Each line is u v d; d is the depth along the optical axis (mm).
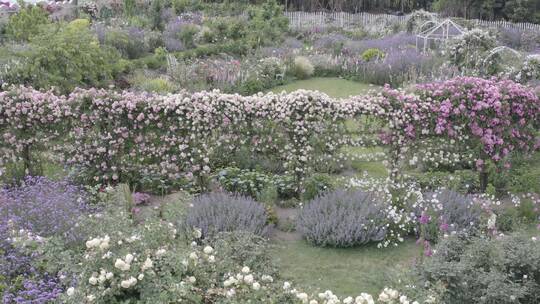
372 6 34531
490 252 4215
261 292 3807
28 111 6758
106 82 12055
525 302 4055
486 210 6090
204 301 3818
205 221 5516
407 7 34594
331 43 21234
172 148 6965
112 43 16516
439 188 6680
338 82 15703
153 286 3543
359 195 6191
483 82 7020
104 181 6984
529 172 7867
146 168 7066
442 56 15672
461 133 7059
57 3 27781
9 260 4461
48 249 3998
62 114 6797
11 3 27266
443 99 6945
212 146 7004
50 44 10914
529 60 11883
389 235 5887
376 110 6840
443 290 3826
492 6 30859
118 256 3654
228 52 18938
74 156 6945
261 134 6977
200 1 29188
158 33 19469
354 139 7055
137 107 6797
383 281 4984
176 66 14211
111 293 3477
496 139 7090
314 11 33281
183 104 6797
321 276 5137
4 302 3859
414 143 7039
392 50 17828
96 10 25844
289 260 5438
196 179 7043
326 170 7555
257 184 6996
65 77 11133
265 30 21469
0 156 6934
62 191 6078
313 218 5879
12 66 11266
